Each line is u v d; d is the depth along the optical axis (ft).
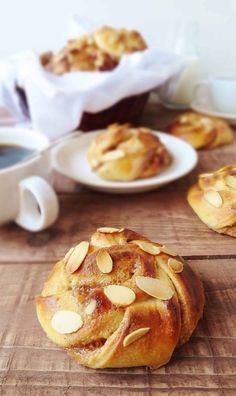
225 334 0.73
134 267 0.72
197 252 0.94
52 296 0.74
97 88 1.46
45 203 0.98
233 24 2.16
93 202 1.18
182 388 0.64
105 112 1.59
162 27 2.21
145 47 1.78
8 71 1.60
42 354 0.71
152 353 0.65
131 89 1.53
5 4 2.22
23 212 1.04
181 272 0.73
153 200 1.18
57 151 1.36
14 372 0.68
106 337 0.67
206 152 1.49
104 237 0.78
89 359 0.67
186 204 1.14
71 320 0.68
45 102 1.51
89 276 0.71
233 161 1.40
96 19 2.22
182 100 1.97
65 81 1.53
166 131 1.64
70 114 1.53
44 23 2.26
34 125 1.57
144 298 0.68
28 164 1.03
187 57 1.97
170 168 1.28
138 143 1.23
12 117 1.77
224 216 0.97
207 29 2.19
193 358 0.69
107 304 0.67
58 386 0.65
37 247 1.00
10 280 0.89
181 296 0.71
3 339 0.74
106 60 1.61
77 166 1.32
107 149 1.25
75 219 1.10
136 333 0.65
